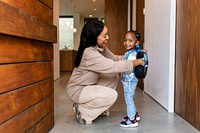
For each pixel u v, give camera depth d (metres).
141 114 2.67
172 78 2.76
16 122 1.42
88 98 2.24
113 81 2.59
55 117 2.58
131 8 6.44
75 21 12.30
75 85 2.36
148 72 3.90
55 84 5.39
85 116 2.31
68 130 2.14
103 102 2.26
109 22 7.33
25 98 1.56
